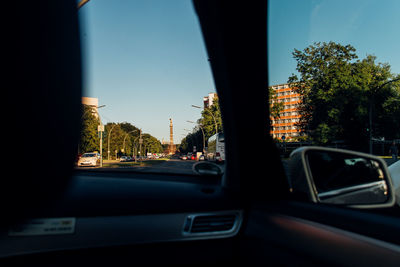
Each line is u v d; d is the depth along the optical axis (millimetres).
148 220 1600
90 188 1769
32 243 1416
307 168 1722
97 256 1477
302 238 1453
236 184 1881
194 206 1708
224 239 1713
